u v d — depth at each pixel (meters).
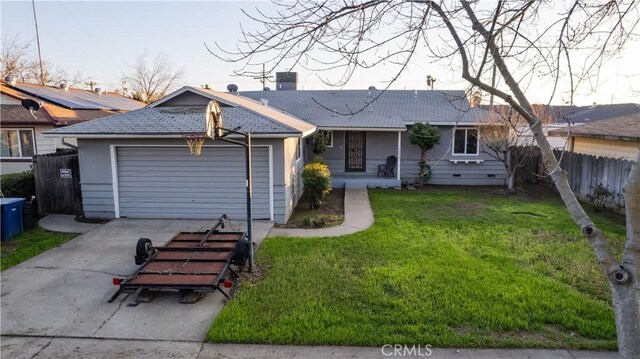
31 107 13.62
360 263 7.09
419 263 7.02
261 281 6.40
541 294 5.78
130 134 9.64
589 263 7.12
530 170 16.25
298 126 11.27
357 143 16.95
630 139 11.51
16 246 8.38
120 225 9.88
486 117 14.92
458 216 10.77
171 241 7.52
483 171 16.39
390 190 15.16
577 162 13.76
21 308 5.62
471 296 5.73
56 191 11.06
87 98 20.84
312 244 8.26
